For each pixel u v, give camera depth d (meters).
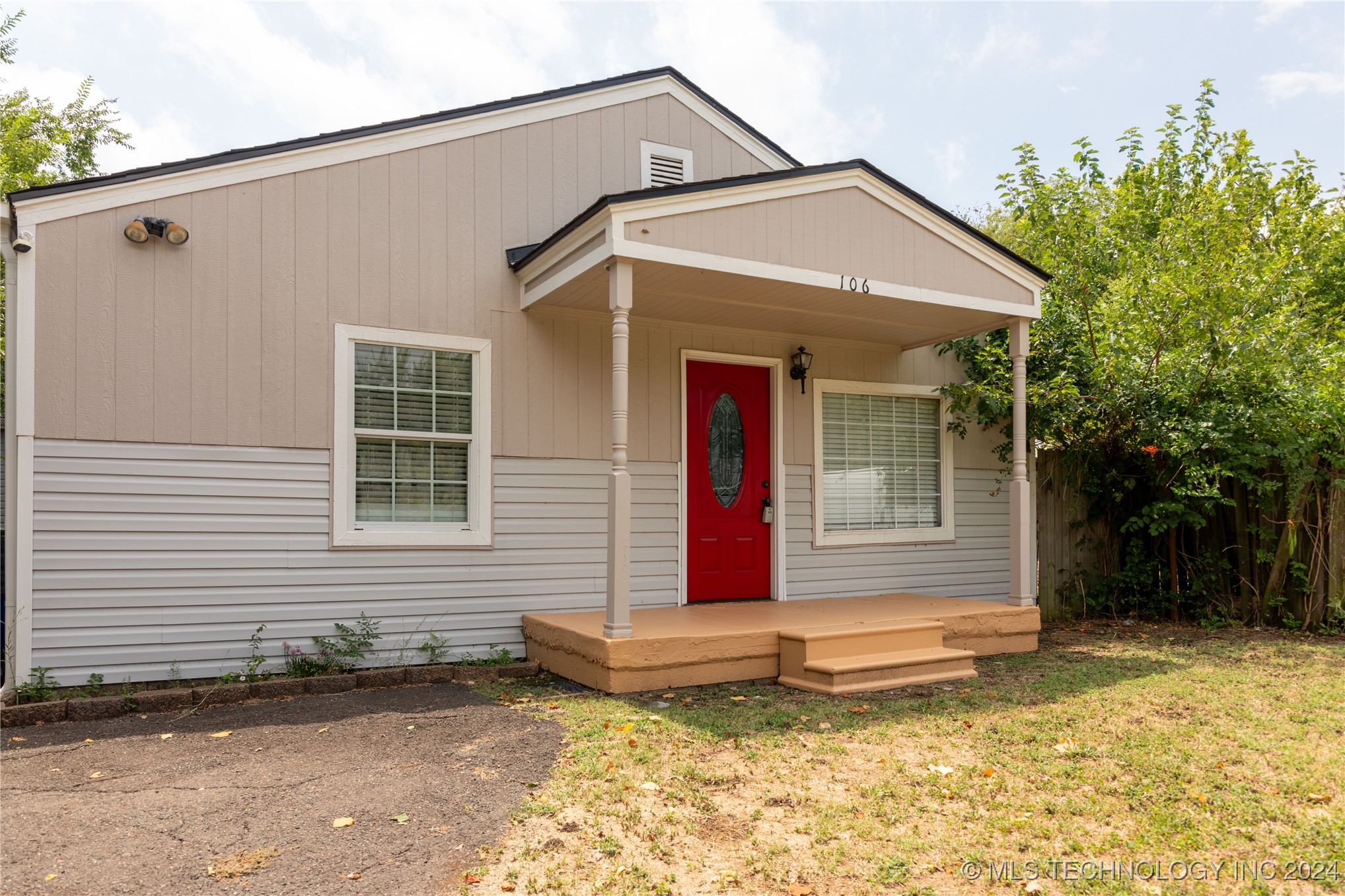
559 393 7.19
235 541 5.98
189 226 5.93
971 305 7.27
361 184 6.52
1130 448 9.08
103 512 5.62
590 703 5.37
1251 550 8.76
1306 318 10.16
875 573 8.82
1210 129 11.02
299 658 6.12
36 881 2.79
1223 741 4.48
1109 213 10.32
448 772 3.97
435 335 6.72
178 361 5.86
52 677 5.45
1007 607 7.57
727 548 8.03
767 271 6.14
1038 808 3.53
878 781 3.88
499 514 6.89
